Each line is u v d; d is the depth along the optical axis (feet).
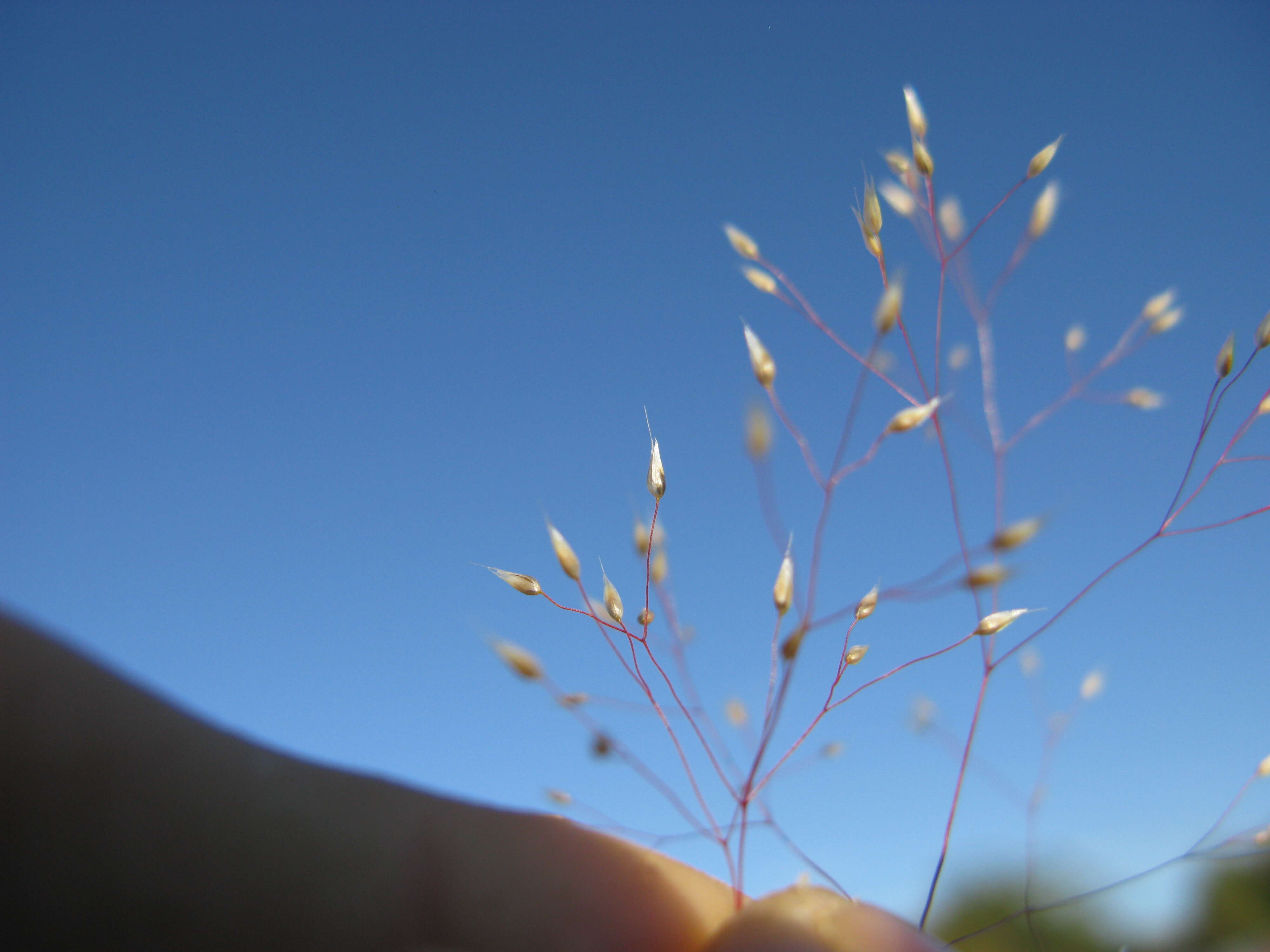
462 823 0.20
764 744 0.17
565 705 0.17
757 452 0.17
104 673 0.19
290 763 0.20
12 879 0.18
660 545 0.18
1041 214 0.20
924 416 0.17
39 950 0.17
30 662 0.19
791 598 0.17
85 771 0.18
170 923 0.18
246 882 0.18
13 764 0.18
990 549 0.17
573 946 0.19
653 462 0.17
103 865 0.18
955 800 0.18
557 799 0.18
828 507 0.17
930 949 0.16
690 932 0.19
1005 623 0.17
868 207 0.18
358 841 0.19
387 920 0.19
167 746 0.19
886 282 0.18
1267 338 0.18
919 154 0.19
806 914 0.16
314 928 0.18
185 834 0.18
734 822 0.17
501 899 0.19
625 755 0.17
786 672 0.17
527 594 0.17
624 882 0.20
